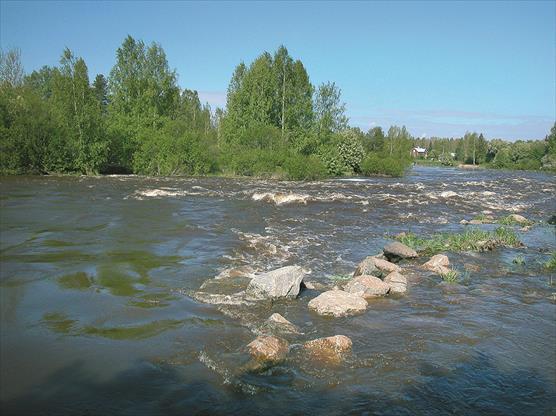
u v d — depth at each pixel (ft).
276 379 21.86
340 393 20.89
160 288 34.53
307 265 44.62
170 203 81.05
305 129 192.24
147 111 185.47
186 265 41.60
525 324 30.30
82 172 145.18
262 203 86.43
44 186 101.86
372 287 35.68
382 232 63.26
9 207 68.74
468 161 416.46
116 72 192.44
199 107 294.46
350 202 92.68
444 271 42.96
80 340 24.81
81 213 65.62
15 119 134.72
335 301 31.99
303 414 19.04
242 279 37.27
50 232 51.85
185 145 157.79
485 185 151.12
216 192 102.27
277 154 161.17
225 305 31.63
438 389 21.58
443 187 138.00
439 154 477.77
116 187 104.68
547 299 35.81
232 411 18.99
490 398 20.94
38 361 22.29
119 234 52.90
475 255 50.98
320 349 25.17
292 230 61.93
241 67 205.87
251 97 188.24
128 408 18.80
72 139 141.69
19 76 158.71
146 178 137.18
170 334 26.17
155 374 21.63
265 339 24.97
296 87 194.80
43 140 137.69
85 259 41.32
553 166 300.40
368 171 203.82
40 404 18.74
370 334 27.91
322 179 163.94
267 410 19.21
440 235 59.47
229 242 52.24
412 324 29.84
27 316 27.73
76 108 144.05
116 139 156.76
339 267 44.45
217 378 21.59
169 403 19.31
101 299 31.32
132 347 24.29
